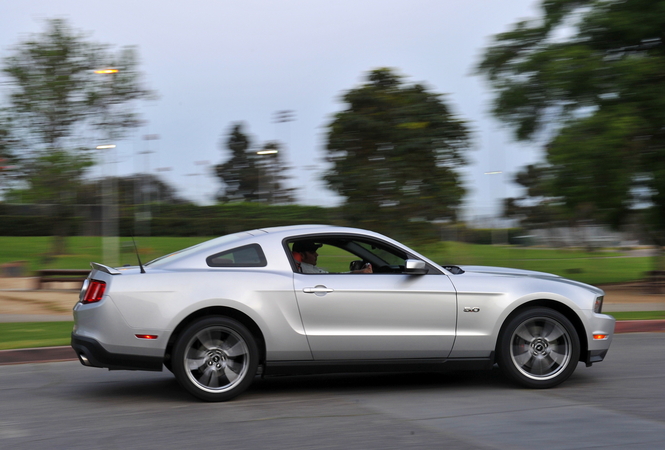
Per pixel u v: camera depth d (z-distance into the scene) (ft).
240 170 124.88
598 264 97.19
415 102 59.06
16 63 78.07
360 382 21.54
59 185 77.97
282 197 117.50
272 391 20.20
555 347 20.11
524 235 115.34
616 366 23.80
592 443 14.53
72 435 15.58
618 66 54.13
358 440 14.85
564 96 56.65
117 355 18.29
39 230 140.15
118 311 18.28
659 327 35.12
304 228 20.49
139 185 122.21
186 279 18.76
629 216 59.98
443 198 59.11
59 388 21.03
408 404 18.30
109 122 80.84
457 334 19.58
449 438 14.96
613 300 53.36
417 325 19.43
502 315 19.74
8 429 16.20
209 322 18.47
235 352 18.74
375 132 59.36
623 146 53.26
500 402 18.40
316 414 17.25
